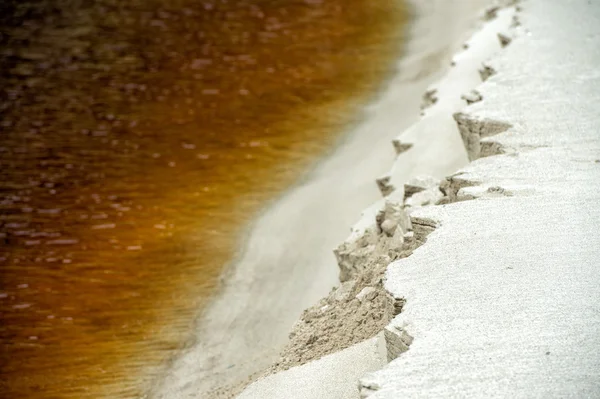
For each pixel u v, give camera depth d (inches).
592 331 535.8
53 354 1014.4
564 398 473.4
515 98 1005.2
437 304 585.9
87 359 999.6
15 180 1487.5
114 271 1195.3
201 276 1168.8
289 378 677.3
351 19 2263.8
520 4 1455.5
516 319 557.3
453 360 517.7
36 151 1598.2
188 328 1047.6
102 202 1408.7
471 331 548.1
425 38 2086.6
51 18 2314.2
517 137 884.0
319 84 1861.5
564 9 1387.8
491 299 585.3
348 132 1621.6
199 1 2437.3
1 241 1286.9
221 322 1051.9
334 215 1289.4
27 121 1726.1
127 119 1734.7
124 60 2041.1
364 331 726.5
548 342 527.5
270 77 1914.4
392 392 490.6
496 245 660.7
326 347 744.3
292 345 839.7
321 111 1724.9
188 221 1331.2
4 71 1969.7
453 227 698.2
